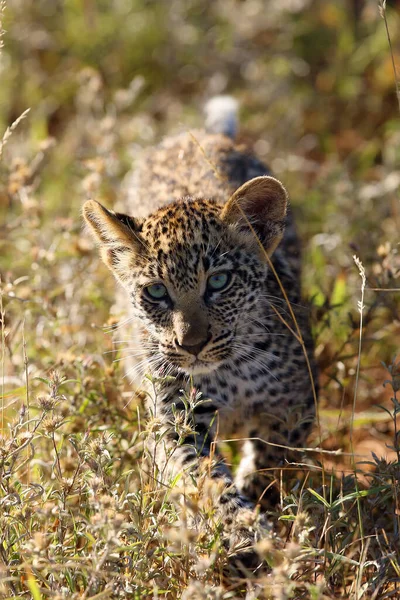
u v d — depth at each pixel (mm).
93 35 18562
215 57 18297
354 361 11219
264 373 9336
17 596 7008
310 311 10914
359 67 17562
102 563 6738
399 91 9281
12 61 18000
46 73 18312
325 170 15250
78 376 10016
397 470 8227
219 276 9039
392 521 8516
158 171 11641
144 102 17609
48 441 9391
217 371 9258
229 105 14516
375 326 12133
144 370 9602
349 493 8430
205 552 7461
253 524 7152
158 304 9156
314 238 13328
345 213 13953
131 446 9289
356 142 17016
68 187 15078
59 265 12586
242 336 9227
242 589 7777
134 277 9320
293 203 14375
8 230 12898
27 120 17141
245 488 9648
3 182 12656
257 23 18578
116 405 9859
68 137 16359
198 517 7574
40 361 10758
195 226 9031
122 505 7164
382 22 17234
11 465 7707
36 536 6707
